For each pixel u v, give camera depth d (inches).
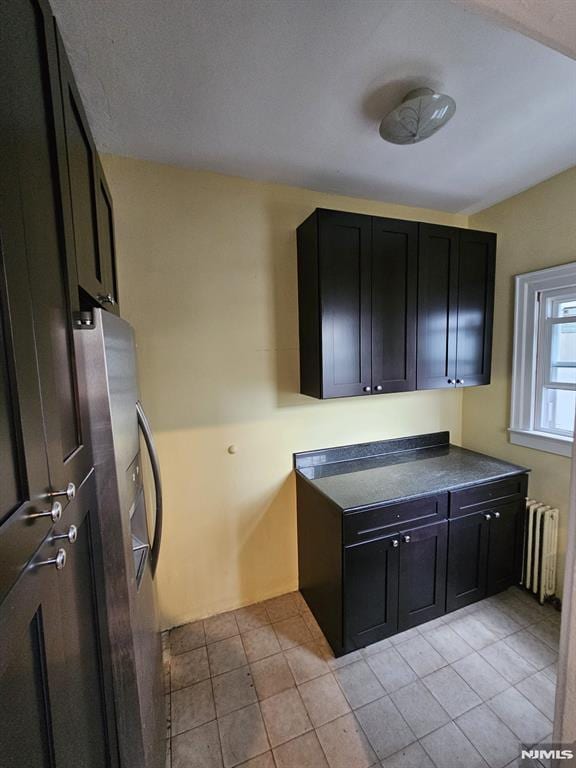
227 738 50.5
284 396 77.0
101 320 32.2
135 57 39.6
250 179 69.8
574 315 73.0
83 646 27.4
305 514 75.3
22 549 17.8
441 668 60.8
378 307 70.0
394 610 66.1
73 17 34.4
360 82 44.7
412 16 35.7
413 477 74.4
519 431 81.8
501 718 52.4
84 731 26.2
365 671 60.6
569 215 70.1
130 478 40.4
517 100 49.1
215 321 69.7
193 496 71.1
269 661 63.2
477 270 80.3
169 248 65.0
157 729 43.2
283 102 48.0
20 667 17.3
